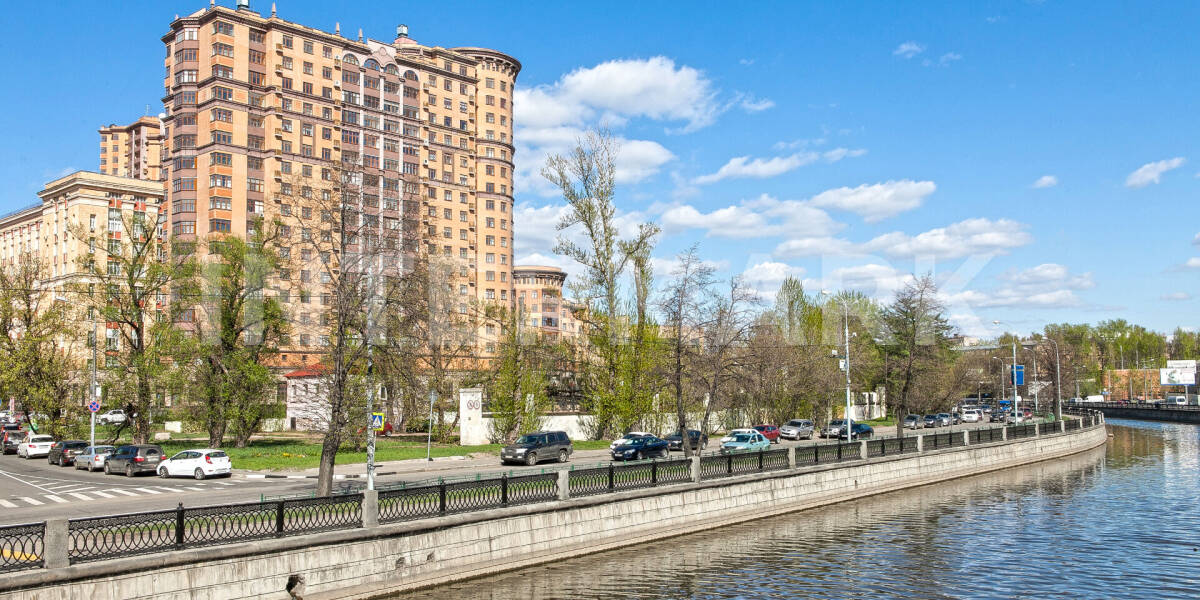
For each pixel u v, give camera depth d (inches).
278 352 2053.4
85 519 574.6
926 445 1642.5
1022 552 951.0
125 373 1903.3
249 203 3496.6
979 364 4069.9
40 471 1705.2
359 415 1669.5
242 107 3506.4
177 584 602.2
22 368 2148.1
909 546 980.6
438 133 4288.9
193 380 1932.8
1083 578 830.5
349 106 3816.4
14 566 542.9
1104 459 2114.9
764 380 2290.8
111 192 3686.0
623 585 790.5
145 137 6240.2
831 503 1318.9
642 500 998.4
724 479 1128.2
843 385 2610.7
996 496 1419.8
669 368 1579.7
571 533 908.0
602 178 1980.8
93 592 561.0
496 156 4608.8
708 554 930.7
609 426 2090.3
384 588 727.7
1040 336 4972.9
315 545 684.1
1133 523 1142.3
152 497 1182.9
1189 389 5812.0
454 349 2287.2
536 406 2062.0
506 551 838.5
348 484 1261.1
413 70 4163.4
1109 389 5940.0
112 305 1946.4
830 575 837.2
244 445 1989.4
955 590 782.5
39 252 3882.9
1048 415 3452.3
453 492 810.2
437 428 2192.4
